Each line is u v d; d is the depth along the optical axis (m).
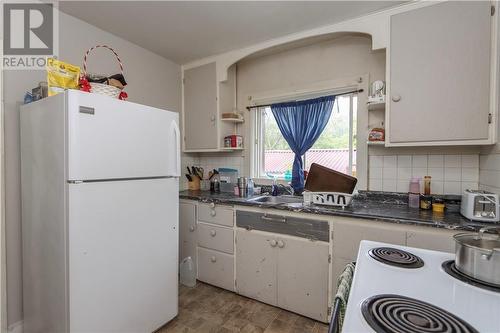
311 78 2.49
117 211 1.44
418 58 1.72
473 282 0.79
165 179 1.73
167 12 1.94
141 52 2.53
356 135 2.27
